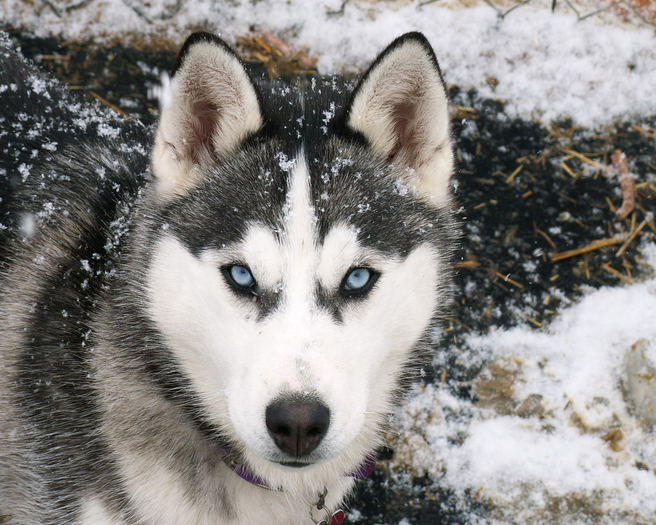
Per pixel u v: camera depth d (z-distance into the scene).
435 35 4.55
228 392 2.06
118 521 2.34
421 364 2.50
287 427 1.89
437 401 3.44
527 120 4.34
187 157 2.30
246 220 2.11
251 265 2.05
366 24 4.55
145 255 2.25
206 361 2.21
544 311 3.72
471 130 4.27
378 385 2.39
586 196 4.09
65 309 2.43
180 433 2.37
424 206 2.34
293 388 1.89
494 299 3.75
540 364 3.54
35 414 2.43
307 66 4.44
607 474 3.22
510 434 3.34
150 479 2.34
